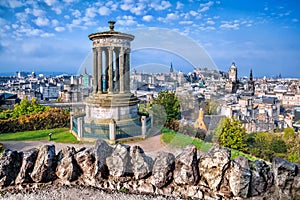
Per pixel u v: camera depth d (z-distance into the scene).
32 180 7.19
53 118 19.20
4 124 17.81
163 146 7.07
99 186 6.98
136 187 6.83
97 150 7.50
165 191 6.61
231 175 6.42
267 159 18.53
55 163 7.52
